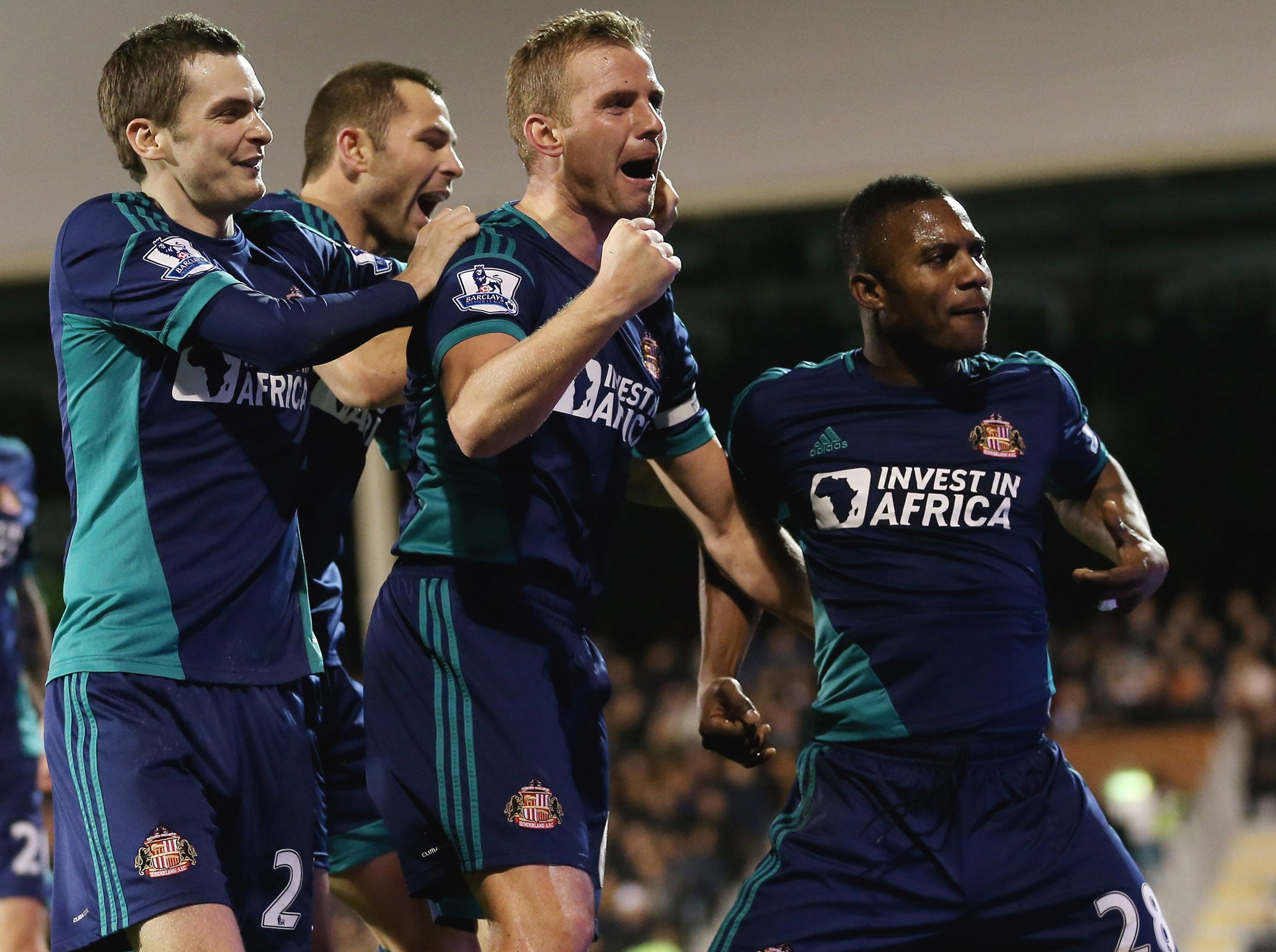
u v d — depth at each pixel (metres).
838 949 5.71
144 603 5.41
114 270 5.36
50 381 38.22
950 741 5.80
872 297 5.98
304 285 5.98
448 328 5.25
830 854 5.77
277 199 7.25
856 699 5.95
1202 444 42.97
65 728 5.39
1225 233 39.34
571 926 5.08
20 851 8.46
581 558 5.59
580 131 5.46
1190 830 25.86
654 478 6.75
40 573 34.94
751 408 6.23
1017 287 41.69
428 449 5.54
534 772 5.23
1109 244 39.84
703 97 15.13
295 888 5.68
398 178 7.72
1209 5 14.58
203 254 5.54
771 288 39.91
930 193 5.95
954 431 5.99
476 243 5.53
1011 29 14.84
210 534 5.49
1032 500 6.05
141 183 5.76
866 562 5.95
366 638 5.67
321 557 6.90
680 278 39.41
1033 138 14.80
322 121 7.77
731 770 28.28
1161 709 31.11
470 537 5.40
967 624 5.86
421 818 5.39
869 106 14.98
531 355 4.87
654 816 26.84
